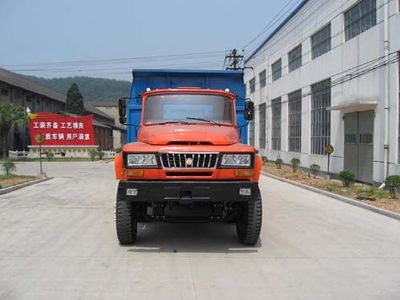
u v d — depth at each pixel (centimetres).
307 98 3080
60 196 1661
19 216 1227
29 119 4891
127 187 815
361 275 714
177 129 880
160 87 1191
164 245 903
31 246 885
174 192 809
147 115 967
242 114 1152
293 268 748
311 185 2072
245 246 902
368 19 2141
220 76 1192
